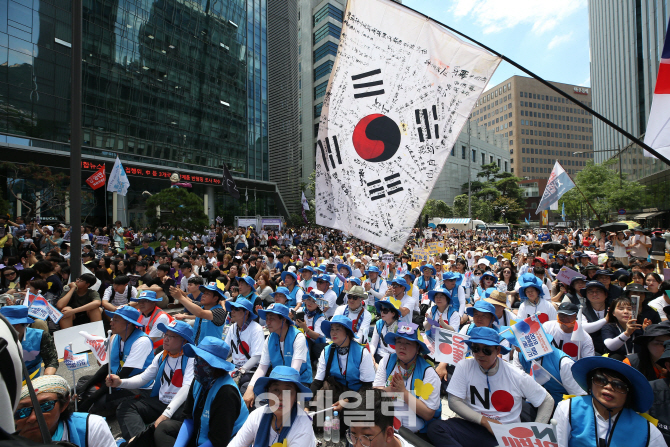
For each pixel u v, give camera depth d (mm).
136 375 4551
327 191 4234
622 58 48938
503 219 79750
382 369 4125
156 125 39844
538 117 125500
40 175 26500
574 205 50656
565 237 30906
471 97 3584
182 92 42656
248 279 7332
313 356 6207
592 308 5797
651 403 2516
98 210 33219
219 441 3230
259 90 54281
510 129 125250
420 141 3779
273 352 4758
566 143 128375
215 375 3418
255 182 51531
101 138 34781
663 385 3207
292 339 4734
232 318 5438
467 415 3527
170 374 4211
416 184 3779
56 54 31141
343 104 4133
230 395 3357
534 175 123938
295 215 54625
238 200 49375
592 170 44969
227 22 48438
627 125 47094
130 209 36500
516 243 25344
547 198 18562
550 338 4492
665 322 3611
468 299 10773
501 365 3559
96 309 7004
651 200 35781
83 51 33344
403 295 6895
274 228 31250
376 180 3979
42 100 30219
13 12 28516
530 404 3844
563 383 3902
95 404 4543
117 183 17719
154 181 38812
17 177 26344
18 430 2389
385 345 5707
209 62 46000
